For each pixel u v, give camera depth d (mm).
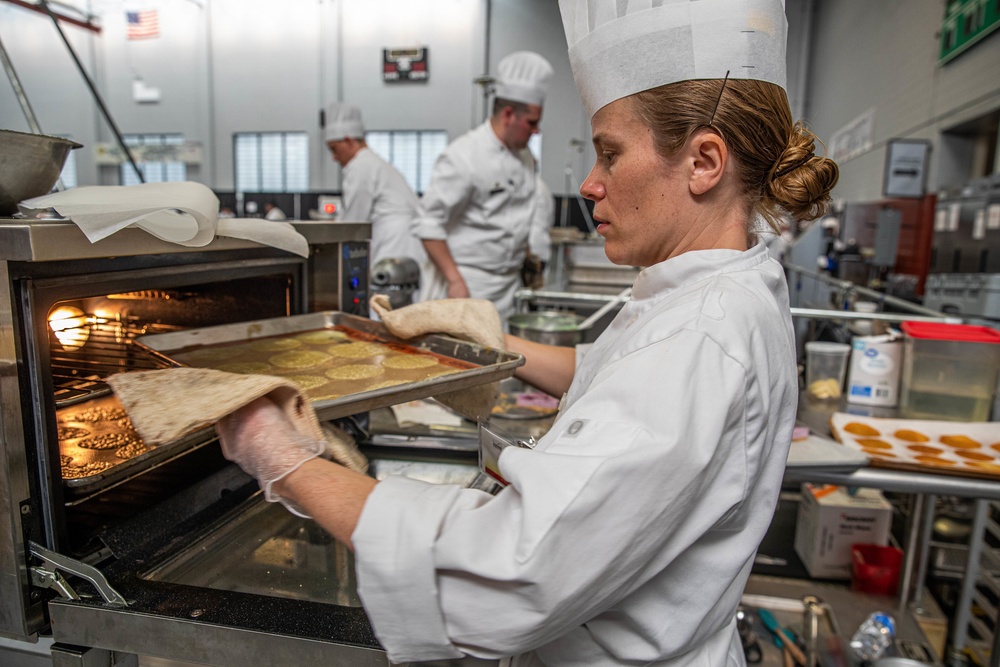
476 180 2955
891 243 4402
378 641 717
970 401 1840
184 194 896
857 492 2279
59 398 1032
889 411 1959
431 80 7988
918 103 4562
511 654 600
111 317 1263
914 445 1570
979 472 1388
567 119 7594
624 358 629
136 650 755
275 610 765
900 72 4953
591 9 737
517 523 567
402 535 582
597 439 568
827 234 5648
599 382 630
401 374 1105
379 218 4477
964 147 4121
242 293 1391
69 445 1110
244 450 657
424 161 8227
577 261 4758
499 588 562
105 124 8703
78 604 760
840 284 3281
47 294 774
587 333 2422
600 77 723
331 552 949
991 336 1848
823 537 2217
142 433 606
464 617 579
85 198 827
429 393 923
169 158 8578
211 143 8555
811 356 2156
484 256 3158
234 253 1113
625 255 777
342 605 781
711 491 587
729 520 626
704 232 732
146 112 8625
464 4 7750
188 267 1011
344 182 4492
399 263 2504
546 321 2227
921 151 4320
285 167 8500
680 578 643
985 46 3520
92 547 864
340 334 1357
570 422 610
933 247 3760
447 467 1245
